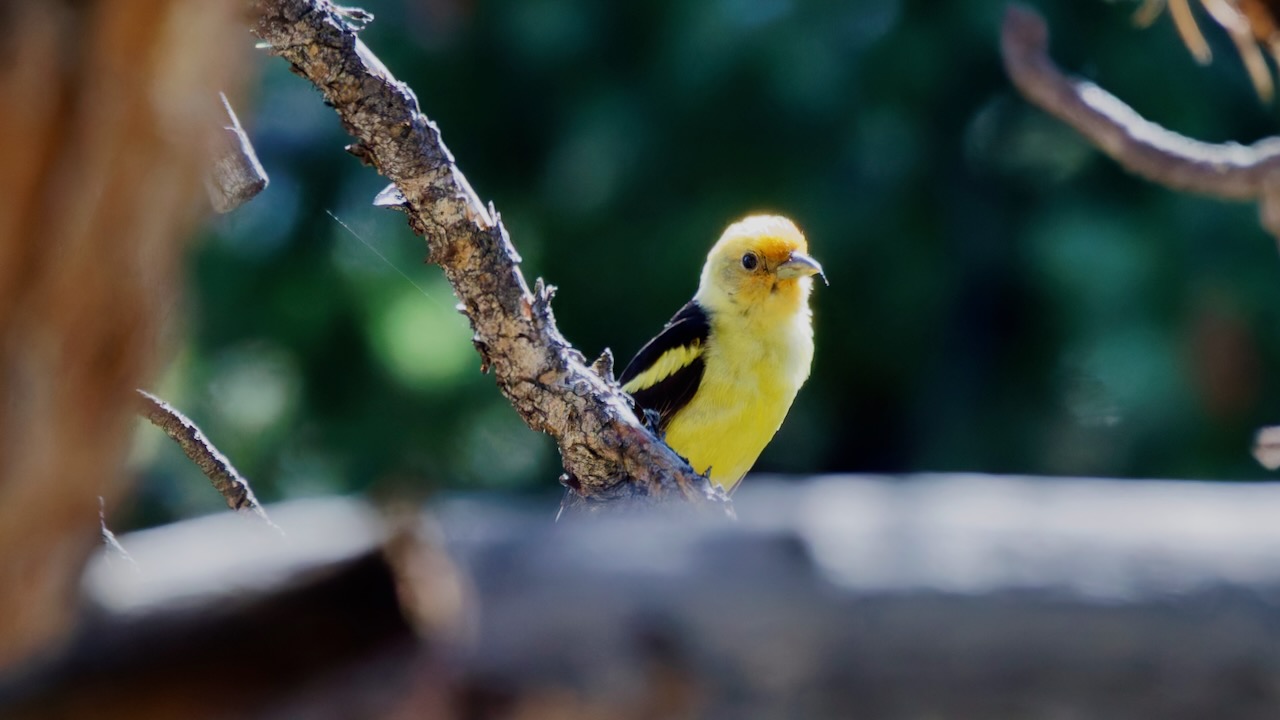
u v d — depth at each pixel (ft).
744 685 11.18
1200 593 11.00
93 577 11.07
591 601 11.16
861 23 70.23
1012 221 76.07
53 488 11.06
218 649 10.99
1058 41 70.95
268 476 67.82
